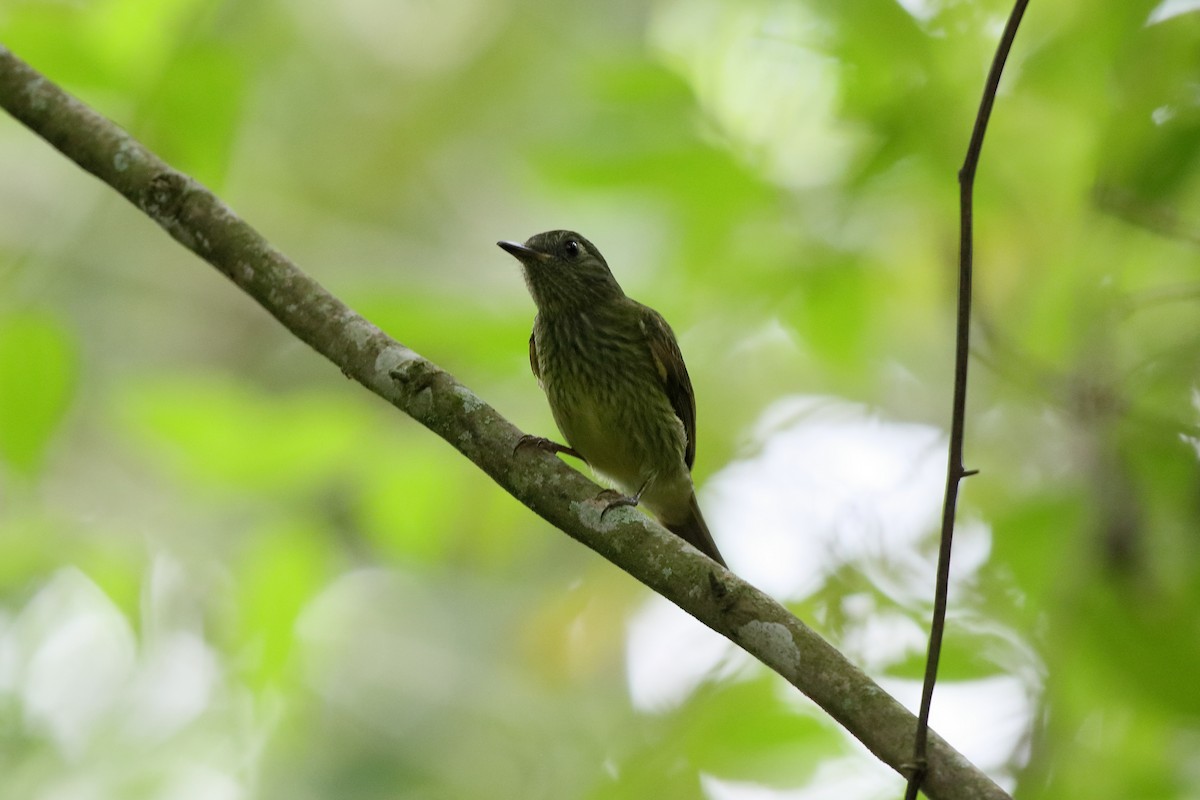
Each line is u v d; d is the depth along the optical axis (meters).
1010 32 6.32
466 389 7.67
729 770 9.97
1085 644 8.49
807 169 10.99
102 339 15.45
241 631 10.79
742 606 6.72
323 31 17.30
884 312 11.64
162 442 9.92
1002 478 11.58
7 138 15.30
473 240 16.84
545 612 13.85
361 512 11.18
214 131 10.03
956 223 10.50
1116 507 8.80
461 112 17.41
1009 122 10.09
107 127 8.30
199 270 16.95
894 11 9.91
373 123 17.47
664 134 10.62
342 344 7.80
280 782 13.13
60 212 13.41
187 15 10.09
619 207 11.63
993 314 10.41
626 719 13.20
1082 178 9.88
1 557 10.72
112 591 10.80
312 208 16.69
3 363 9.36
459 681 14.12
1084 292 9.95
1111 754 8.99
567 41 17.08
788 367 13.12
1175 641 8.30
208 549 12.11
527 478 7.44
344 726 13.66
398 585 14.60
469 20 17.94
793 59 10.92
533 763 13.55
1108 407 9.35
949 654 9.67
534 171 10.82
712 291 11.13
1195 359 9.63
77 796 12.91
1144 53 9.18
